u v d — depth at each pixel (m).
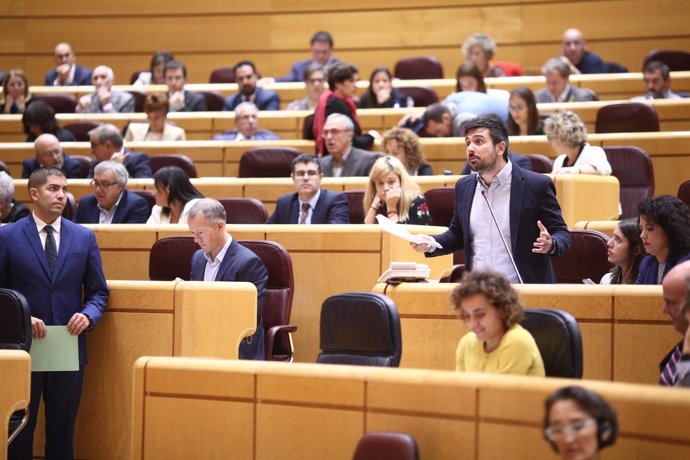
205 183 7.38
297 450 3.72
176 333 4.98
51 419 4.98
